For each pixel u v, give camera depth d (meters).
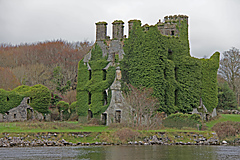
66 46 147.00
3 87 103.81
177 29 66.25
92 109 62.44
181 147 42.97
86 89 63.97
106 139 45.31
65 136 44.97
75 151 38.50
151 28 59.47
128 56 60.91
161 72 59.12
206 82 68.81
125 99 57.41
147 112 54.06
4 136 43.19
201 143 46.38
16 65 133.38
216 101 69.62
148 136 46.62
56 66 121.81
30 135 43.94
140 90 57.16
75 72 120.75
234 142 47.16
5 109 68.88
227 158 34.97
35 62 133.75
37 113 74.38
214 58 70.25
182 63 65.12
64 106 79.38
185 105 64.31
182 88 64.44
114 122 60.25
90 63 64.25
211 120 66.69
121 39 62.50
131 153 37.59
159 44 59.69
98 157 34.94
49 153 36.94
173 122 54.88
